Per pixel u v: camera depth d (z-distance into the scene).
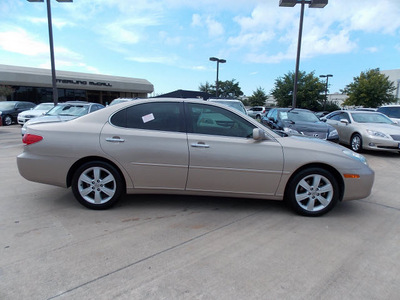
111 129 3.63
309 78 35.53
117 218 3.52
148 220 3.49
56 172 3.62
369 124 9.34
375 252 2.89
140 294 2.17
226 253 2.79
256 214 3.78
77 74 33.91
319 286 2.33
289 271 2.52
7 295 2.12
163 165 3.59
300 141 3.77
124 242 2.94
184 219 3.55
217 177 3.63
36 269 2.44
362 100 30.58
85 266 2.50
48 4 13.77
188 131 3.67
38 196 4.20
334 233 3.29
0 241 2.88
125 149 3.56
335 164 3.62
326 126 8.49
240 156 3.58
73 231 3.14
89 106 10.61
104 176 3.71
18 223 3.30
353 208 4.11
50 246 2.81
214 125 3.72
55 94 14.97
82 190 3.67
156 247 2.86
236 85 50.69
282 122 8.90
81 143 3.56
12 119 18.11
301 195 3.70
